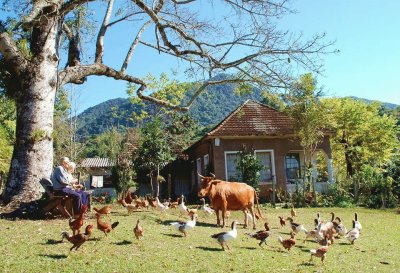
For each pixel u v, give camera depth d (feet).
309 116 67.97
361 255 27.89
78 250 23.58
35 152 37.32
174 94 92.07
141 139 97.45
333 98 103.14
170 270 20.67
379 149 104.99
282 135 79.61
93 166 142.41
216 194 36.37
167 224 35.01
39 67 39.19
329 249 29.53
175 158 93.91
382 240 34.32
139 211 42.86
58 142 102.32
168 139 99.86
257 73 50.78
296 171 74.18
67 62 47.91
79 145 109.50
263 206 64.80
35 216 33.83
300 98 53.11
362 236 36.27
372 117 108.17
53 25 40.68
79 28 53.72
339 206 65.36
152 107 101.30
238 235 32.45
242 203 36.96
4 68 41.22
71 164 34.65
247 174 70.44
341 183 74.38
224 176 77.41
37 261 20.97
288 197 73.77
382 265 25.23
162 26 50.78
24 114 38.27
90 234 25.80
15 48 37.93
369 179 68.74
